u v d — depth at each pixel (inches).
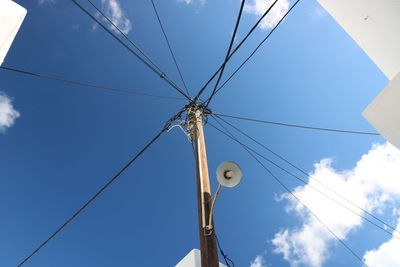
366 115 135.9
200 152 215.2
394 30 142.6
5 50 145.1
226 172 144.2
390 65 156.3
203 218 165.6
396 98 122.8
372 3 144.0
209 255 147.2
